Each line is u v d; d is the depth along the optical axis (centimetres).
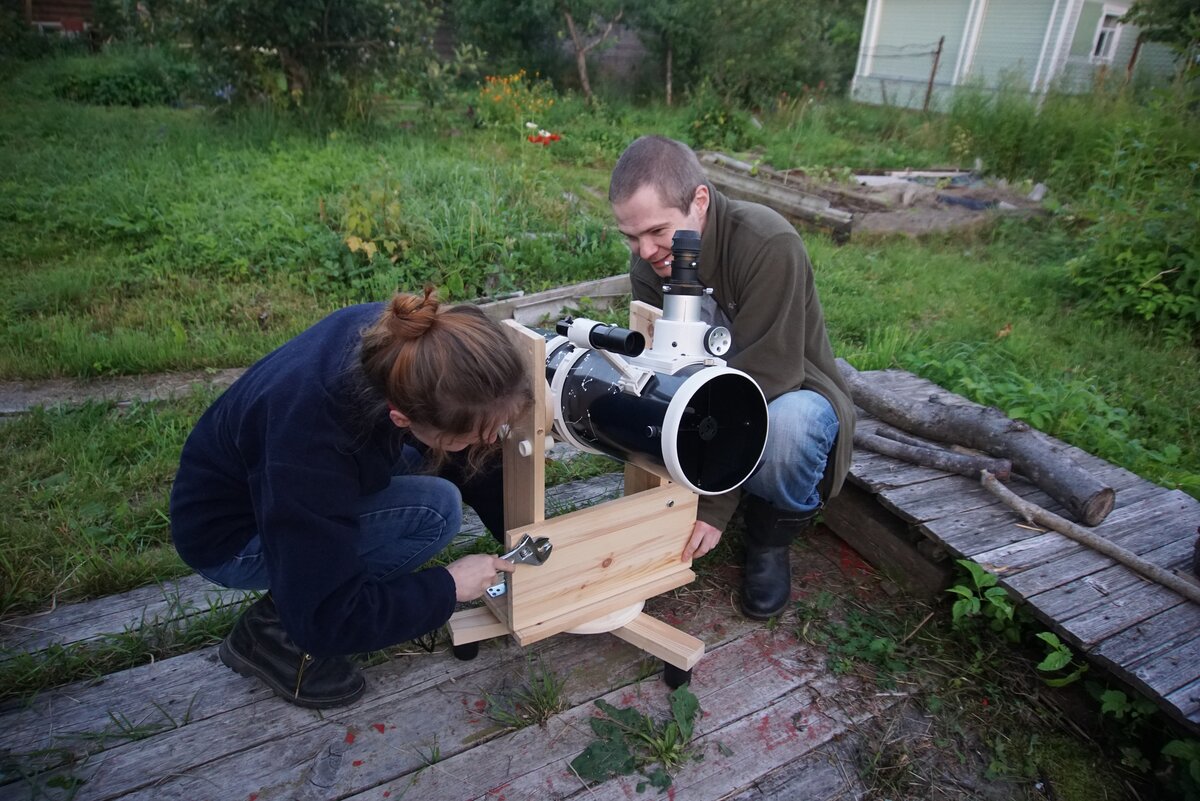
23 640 200
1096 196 617
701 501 204
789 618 224
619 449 154
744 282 199
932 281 555
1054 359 429
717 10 1319
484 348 122
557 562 173
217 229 518
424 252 489
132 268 474
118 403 329
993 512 238
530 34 1459
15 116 877
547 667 200
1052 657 189
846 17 2006
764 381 200
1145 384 409
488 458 194
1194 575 213
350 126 852
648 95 1455
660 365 149
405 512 174
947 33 1430
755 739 183
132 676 190
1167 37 1072
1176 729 179
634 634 194
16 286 435
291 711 182
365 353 127
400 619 143
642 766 174
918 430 281
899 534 243
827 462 214
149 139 765
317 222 531
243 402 138
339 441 132
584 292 455
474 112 1042
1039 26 1283
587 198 709
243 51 853
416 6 898
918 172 873
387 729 179
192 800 160
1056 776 179
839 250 623
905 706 196
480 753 174
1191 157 623
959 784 177
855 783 175
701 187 192
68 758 167
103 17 1413
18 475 266
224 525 157
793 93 1366
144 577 225
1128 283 498
